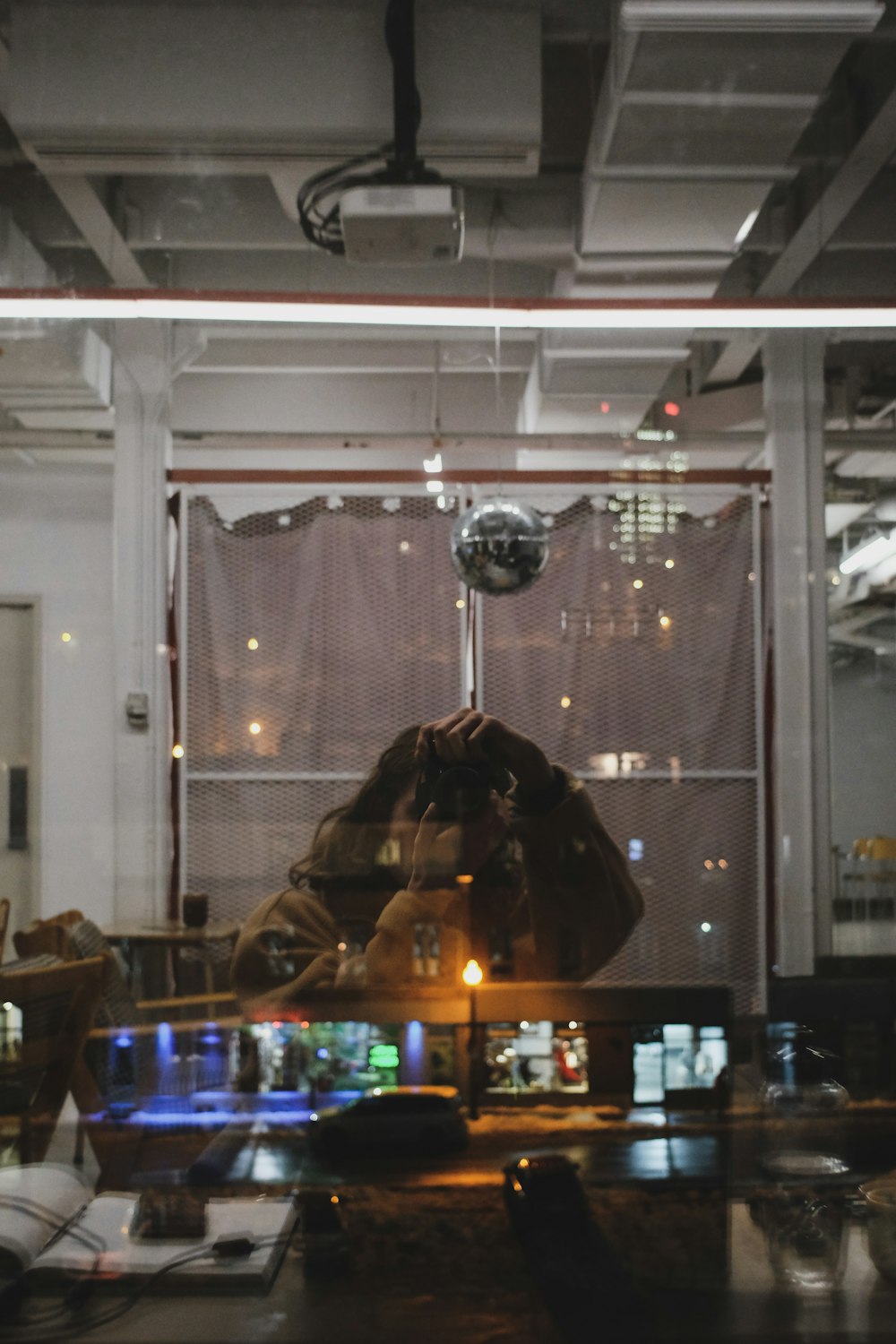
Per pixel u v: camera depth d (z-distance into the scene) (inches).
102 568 226.8
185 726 205.2
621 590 205.0
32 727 225.9
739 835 201.9
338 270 157.8
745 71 116.9
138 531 206.4
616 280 145.6
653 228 143.3
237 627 206.2
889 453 212.5
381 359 214.1
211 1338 30.3
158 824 203.0
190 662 205.9
